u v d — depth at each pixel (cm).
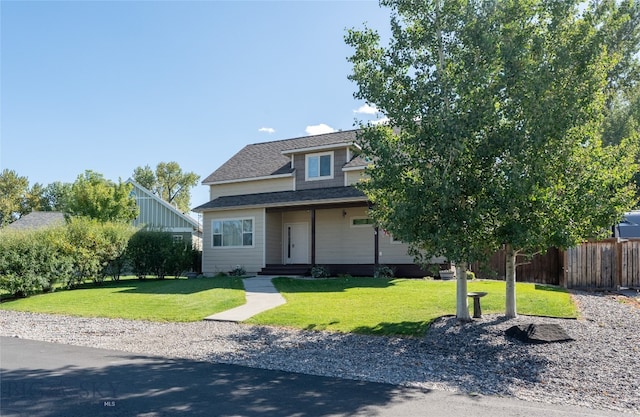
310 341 926
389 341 909
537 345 811
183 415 495
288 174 2361
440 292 1404
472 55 865
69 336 1023
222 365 746
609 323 974
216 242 2447
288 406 529
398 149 912
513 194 775
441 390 604
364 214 2170
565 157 840
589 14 838
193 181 7444
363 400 554
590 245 1587
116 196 2991
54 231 2008
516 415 500
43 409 514
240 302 1355
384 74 936
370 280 1789
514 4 849
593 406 539
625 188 858
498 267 1859
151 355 824
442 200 784
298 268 2145
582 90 817
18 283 1733
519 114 835
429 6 932
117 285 2119
